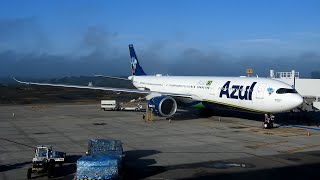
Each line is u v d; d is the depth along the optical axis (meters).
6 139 27.62
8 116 44.16
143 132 31.50
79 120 40.34
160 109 37.88
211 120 40.03
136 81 59.62
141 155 22.25
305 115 41.03
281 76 54.69
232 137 28.97
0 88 131.88
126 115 45.75
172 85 48.34
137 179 17.19
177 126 35.38
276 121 39.41
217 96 39.12
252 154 22.59
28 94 95.81
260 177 17.47
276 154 22.62
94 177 15.84
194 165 19.81
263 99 33.44
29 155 22.05
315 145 25.62
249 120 39.91
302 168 19.17
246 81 36.75
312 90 50.75
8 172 18.23
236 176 17.64
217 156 22.00
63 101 71.69
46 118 42.22
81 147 24.56
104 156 17.06
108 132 31.45
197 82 43.44
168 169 18.98
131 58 63.31
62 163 19.14
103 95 93.31
